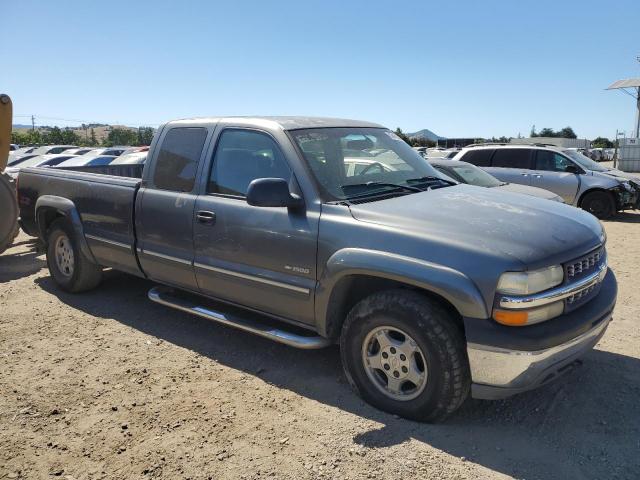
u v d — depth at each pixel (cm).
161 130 498
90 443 326
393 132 516
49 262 620
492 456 309
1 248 780
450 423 343
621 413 355
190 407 367
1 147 827
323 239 365
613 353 447
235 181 432
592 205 1305
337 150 423
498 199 399
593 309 338
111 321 528
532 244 318
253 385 397
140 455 314
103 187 535
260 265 405
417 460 305
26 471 301
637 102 3622
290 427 340
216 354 452
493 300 303
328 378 406
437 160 993
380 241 341
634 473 293
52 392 388
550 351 306
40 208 611
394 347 342
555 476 292
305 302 382
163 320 530
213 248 434
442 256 318
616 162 3522
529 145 1405
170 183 476
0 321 528
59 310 559
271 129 417
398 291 340
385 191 404
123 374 416
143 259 500
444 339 318
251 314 488
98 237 545
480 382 313
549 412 356
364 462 304
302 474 295
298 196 386
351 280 364
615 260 802
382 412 356
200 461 308
